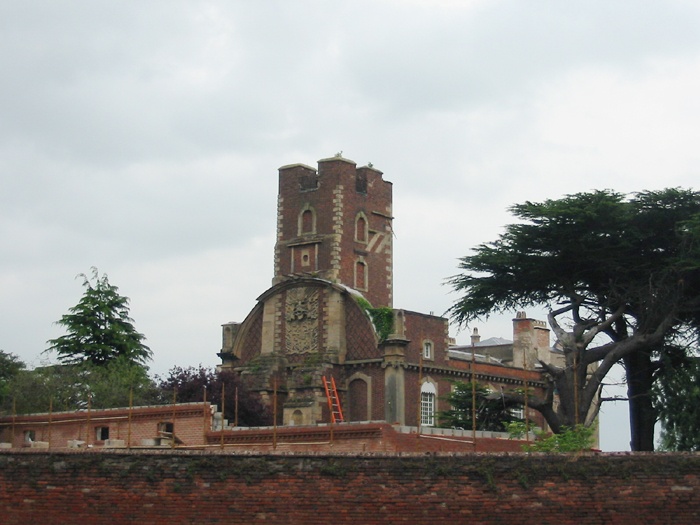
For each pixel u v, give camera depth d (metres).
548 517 34.44
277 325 100.38
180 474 34.81
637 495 34.41
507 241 77.06
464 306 79.00
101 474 34.84
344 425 56.00
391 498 34.50
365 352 96.12
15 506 34.69
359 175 103.62
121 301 103.62
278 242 103.06
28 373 83.69
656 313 74.94
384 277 103.69
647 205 75.81
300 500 34.53
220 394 89.75
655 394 73.81
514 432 56.53
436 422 92.81
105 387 84.00
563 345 74.38
